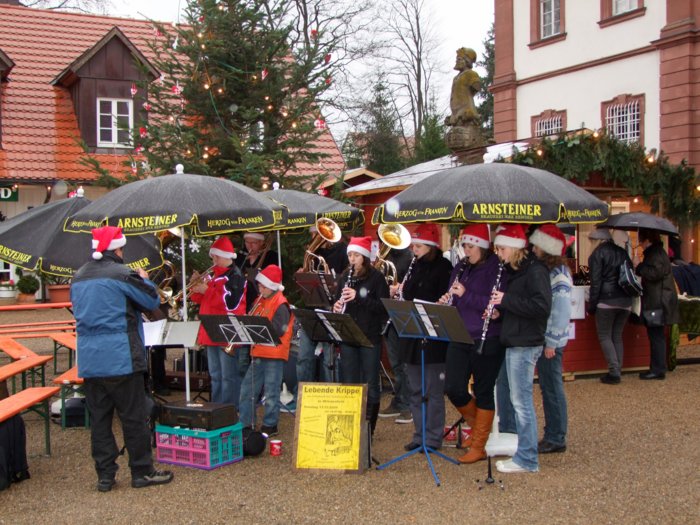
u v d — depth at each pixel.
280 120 10.88
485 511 4.94
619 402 7.99
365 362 6.37
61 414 7.48
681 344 11.92
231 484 5.57
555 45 20.72
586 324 9.23
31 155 18.33
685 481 5.48
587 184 9.54
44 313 17.78
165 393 8.89
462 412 6.05
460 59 12.65
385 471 5.81
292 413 7.77
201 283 7.15
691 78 17.03
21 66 19.98
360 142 31.20
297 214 8.42
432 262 6.38
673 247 12.16
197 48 10.18
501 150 10.43
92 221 5.90
